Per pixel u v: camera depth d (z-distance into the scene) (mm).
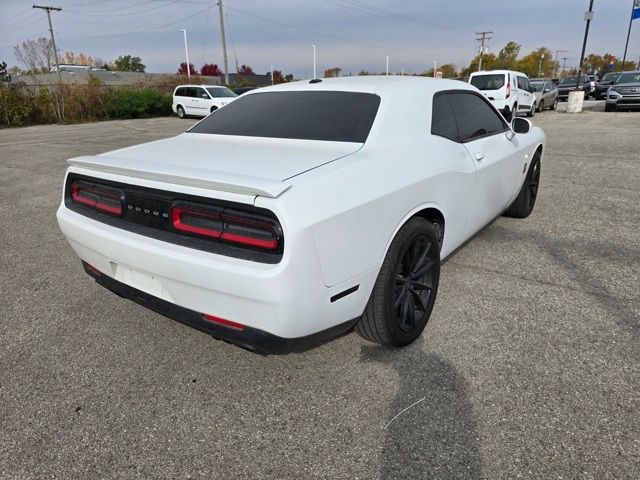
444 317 3072
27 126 21312
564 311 3107
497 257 4047
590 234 4586
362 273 2268
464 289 3459
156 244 2205
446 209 2982
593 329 2881
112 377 2561
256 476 1914
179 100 24281
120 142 13562
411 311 2711
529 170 4840
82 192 2746
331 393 2387
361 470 1926
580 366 2525
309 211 1950
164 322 3127
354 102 2879
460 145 3219
